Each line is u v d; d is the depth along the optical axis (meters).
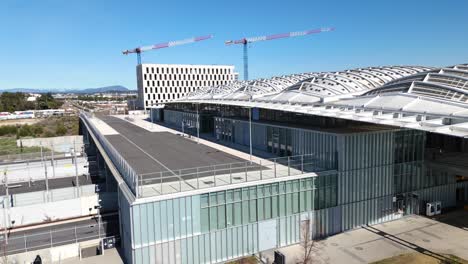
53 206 40.66
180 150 47.34
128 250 27.55
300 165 35.19
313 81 55.75
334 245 30.42
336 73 60.31
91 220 40.09
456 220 35.12
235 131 52.41
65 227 37.97
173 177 31.58
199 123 66.38
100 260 29.02
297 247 30.70
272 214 30.33
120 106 196.00
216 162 38.41
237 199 28.83
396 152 35.22
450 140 40.97
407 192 36.38
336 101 45.84
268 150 43.81
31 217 39.81
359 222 34.12
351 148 32.78
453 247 29.11
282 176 30.92
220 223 28.36
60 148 87.88
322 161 34.47
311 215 31.92
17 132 103.94
